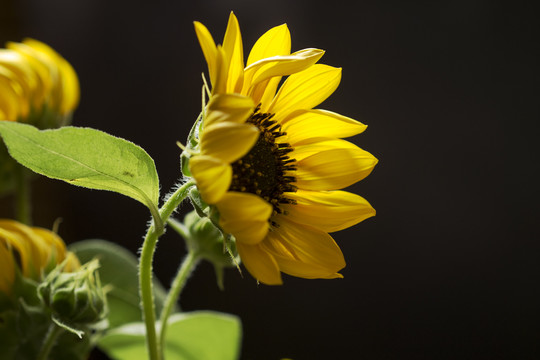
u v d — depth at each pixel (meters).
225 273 1.17
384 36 1.17
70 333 0.58
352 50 1.17
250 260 0.50
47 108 0.66
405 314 1.17
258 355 1.16
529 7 1.14
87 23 1.19
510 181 1.16
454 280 1.16
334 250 0.53
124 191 0.50
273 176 0.54
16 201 0.67
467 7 1.15
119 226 1.17
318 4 1.16
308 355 1.16
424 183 1.17
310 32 1.17
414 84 1.17
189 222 0.59
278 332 1.16
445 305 1.16
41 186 1.13
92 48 1.19
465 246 1.17
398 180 1.18
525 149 1.15
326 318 1.17
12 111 0.65
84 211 1.16
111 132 1.20
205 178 0.47
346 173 0.54
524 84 1.15
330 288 1.17
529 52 1.15
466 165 1.17
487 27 1.15
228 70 0.50
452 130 1.17
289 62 0.50
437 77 1.17
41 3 1.17
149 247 0.51
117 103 1.20
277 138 0.54
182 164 0.50
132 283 0.68
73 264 0.60
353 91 1.17
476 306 1.16
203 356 0.66
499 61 1.16
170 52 1.19
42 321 0.58
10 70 0.65
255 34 1.16
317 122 0.54
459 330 1.16
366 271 1.17
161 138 1.19
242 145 0.47
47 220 1.13
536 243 1.15
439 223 1.17
